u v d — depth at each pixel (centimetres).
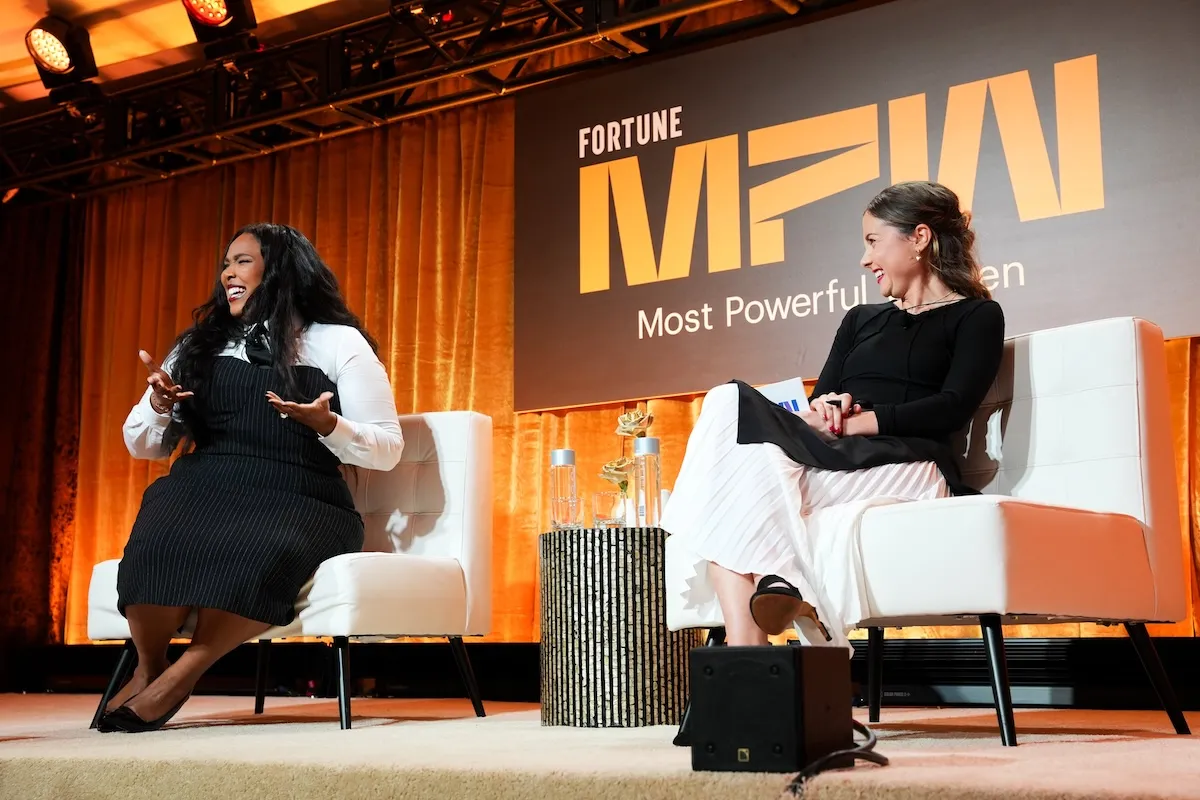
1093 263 321
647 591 231
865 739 146
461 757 152
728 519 171
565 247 405
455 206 439
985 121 342
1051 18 336
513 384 411
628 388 387
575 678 231
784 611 161
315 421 232
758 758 127
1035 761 139
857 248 356
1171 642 296
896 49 358
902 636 336
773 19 379
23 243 528
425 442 270
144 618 227
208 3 443
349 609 227
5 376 519
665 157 392
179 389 237
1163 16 321
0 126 514
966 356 201
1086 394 201
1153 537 193
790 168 370
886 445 192
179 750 170
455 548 262
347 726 228
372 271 450
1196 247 308
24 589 499
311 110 434
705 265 379
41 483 508
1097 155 324
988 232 336
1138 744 168
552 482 254
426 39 413
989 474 210
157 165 495
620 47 394
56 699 412
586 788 130
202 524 228
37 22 480
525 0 434
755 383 365
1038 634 320
